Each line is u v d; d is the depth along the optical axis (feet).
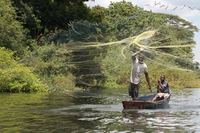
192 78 91.97
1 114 31.48
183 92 71.05
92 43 76.02
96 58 80.18
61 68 75.05
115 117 30.81
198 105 42.06
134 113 33.71
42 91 59.98
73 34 81.46
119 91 71.56
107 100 48.39
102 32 78.33
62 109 35.83
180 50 54.70
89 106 39.19
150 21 73.97
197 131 24.76
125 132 24.21
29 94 53.36
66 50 76.74
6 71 57.21
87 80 82.43
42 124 26.73
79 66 80.12
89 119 29.50
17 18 83.51
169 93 42.70
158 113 33.83
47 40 83.46
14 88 57.06
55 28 86.17
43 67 70.79
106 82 88.74
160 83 42.60
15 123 26.99
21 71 58.80
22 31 77.25
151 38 50.90
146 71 39.52
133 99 40.37
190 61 56.34
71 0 104.01
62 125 26.45
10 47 70.64
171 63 60.18
